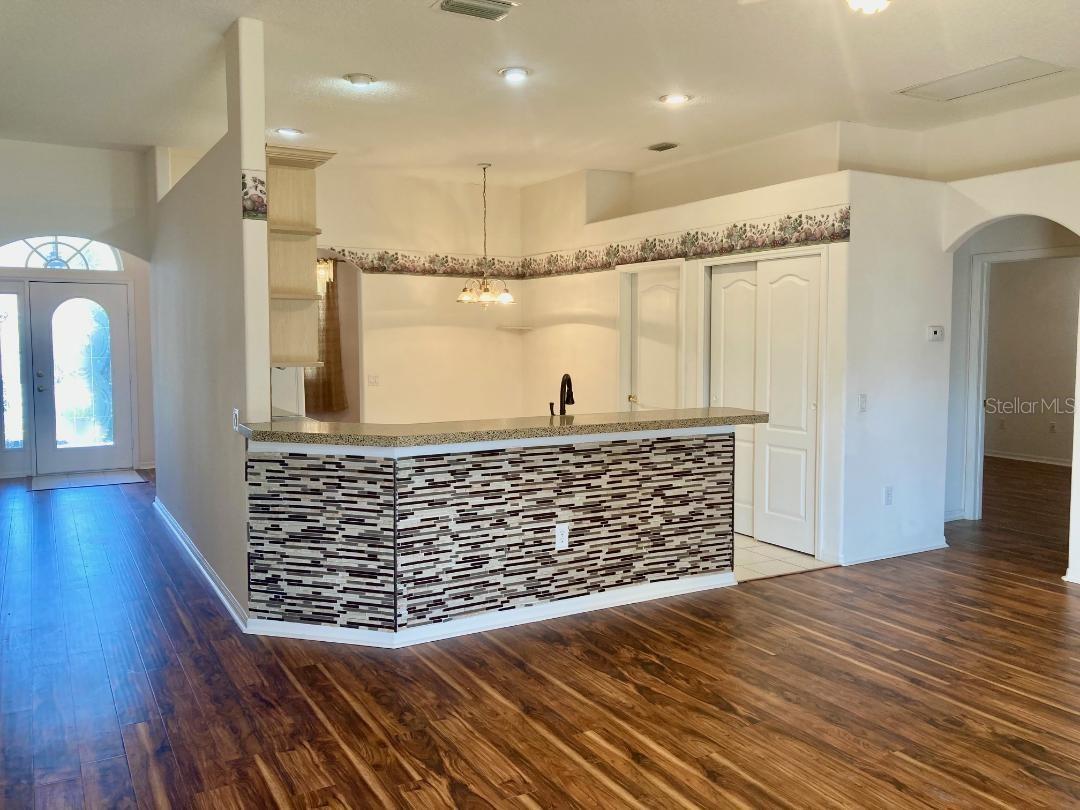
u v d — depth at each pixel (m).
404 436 3.51
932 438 5.45
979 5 3.48
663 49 4.02
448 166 6.80
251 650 3.69
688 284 5.98
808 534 5.27
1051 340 9.23
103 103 4.96
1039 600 4.39
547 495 4.06
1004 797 2.50
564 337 7.32
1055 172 4.68
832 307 5.01
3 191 5.89
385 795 2.50
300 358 4.39
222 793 2.52
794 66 4.28
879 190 5.02
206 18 3.66
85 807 2.45
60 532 5.91
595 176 6.98
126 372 8.43
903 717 3.03
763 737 2.87
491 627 3.94
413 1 3.45
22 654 3.65
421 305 7.38
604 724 2.96
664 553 4.47
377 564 3.69
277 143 5.98
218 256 4.29
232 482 4.17
